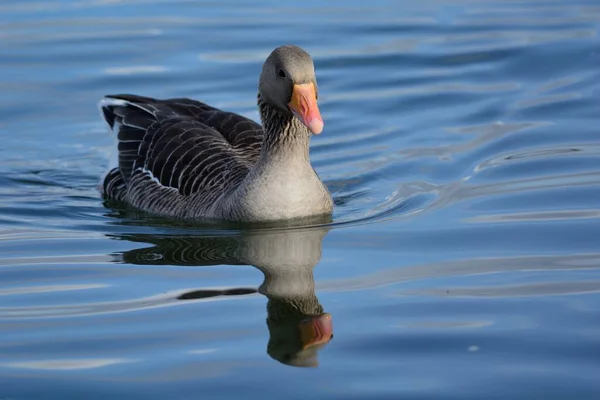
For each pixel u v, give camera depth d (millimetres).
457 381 10406
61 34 24266
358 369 10719
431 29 24750
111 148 19719
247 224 15297
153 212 16516
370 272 13352
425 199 16359
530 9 26172
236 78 22062
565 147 18438
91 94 21438
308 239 14766
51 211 16688
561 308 11984
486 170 17578
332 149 19094
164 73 22297
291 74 14320
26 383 10492
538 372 10523
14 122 20438
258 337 11484
